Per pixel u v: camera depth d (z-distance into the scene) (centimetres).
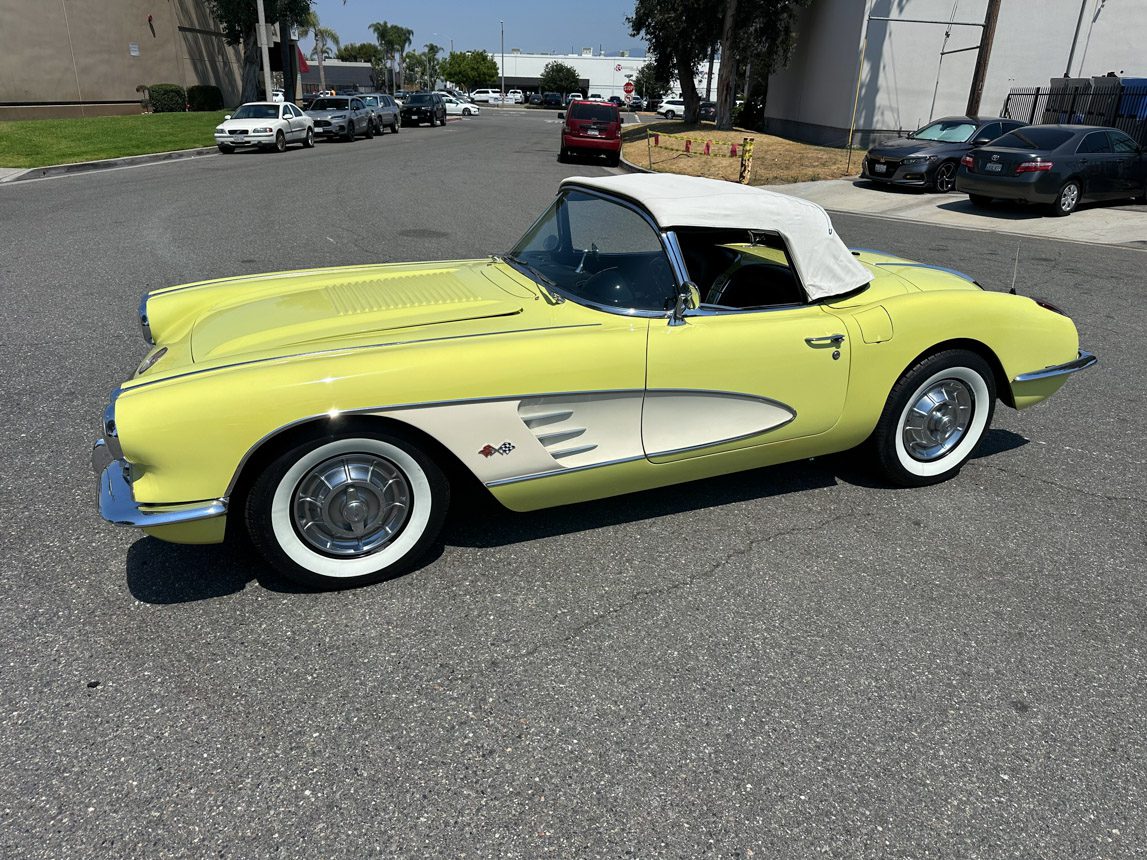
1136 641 281
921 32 2206
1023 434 465
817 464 421
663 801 209
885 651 272
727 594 303
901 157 1596
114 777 212
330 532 288
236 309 332
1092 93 1895
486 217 1151
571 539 338
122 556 316
